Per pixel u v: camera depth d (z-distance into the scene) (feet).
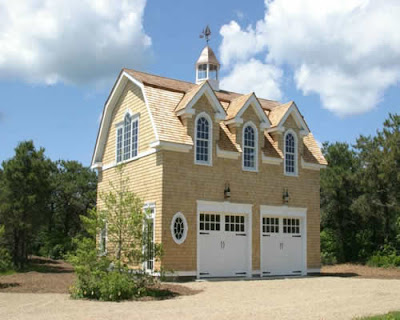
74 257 49.65
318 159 84.79
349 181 114.62
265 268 75.56
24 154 92.99
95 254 49.67
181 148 67.26
